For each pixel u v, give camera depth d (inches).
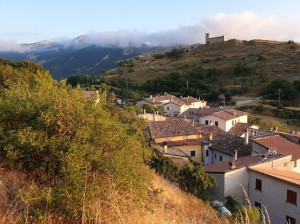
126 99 2982.3
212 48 5762.8
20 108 263.3
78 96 290.2
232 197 780.6
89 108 279.9
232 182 779.4
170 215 233.8
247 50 5187.0
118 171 223.0
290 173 783.1
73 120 257.8
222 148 1152.2
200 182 650.8
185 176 662.5
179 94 3378.4
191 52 5777.6
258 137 1070.4
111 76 4549.7
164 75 4315.9
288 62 4160.9
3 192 202.4
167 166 671.8
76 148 228.7
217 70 4156.0
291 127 2215.8
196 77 3988.7
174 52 5669.3
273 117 2544.3
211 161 1216.8
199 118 1793.8
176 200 408.2
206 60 4744.1
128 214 196.2
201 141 1237.1
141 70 4722.0
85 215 191.3
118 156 233.0
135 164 246.5
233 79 3912.4
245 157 957.8
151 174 264.8
